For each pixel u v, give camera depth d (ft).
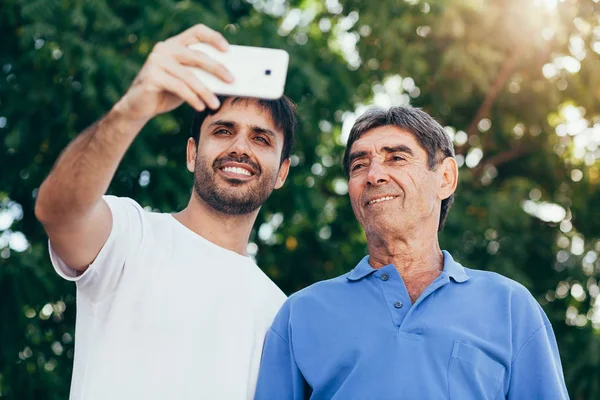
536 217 28.19
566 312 27.50
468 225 25.12
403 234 10.53
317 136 24.02
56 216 8.84
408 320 9.97
